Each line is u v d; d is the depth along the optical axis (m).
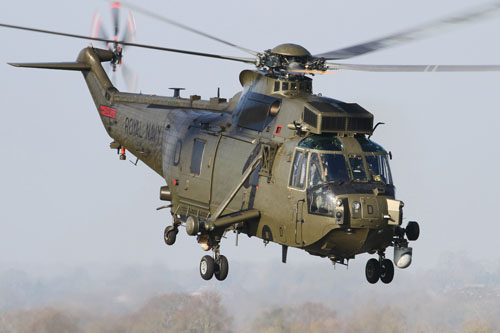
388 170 68.50
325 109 67.69
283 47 71.69
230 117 78.12
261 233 71.75
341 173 66.44
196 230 71.75
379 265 72.88
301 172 67.50
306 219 66.88
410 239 70.38
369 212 65.00
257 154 71.69
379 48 66.88
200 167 78.31
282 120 70.69
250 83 75.69
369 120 68.94
